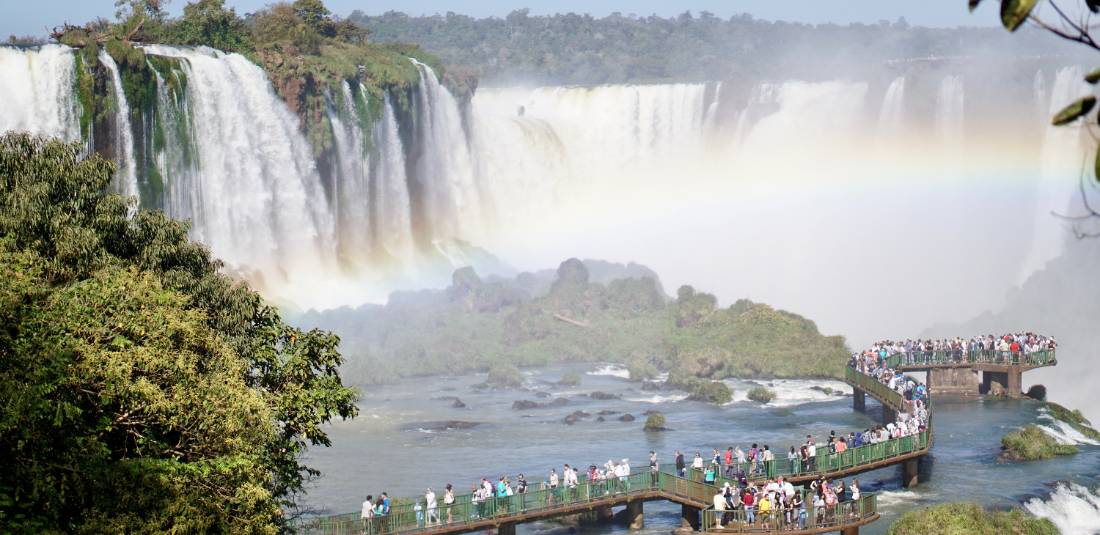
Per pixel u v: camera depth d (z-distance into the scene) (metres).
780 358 88.06
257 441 30.16
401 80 116.69
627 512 49.81
